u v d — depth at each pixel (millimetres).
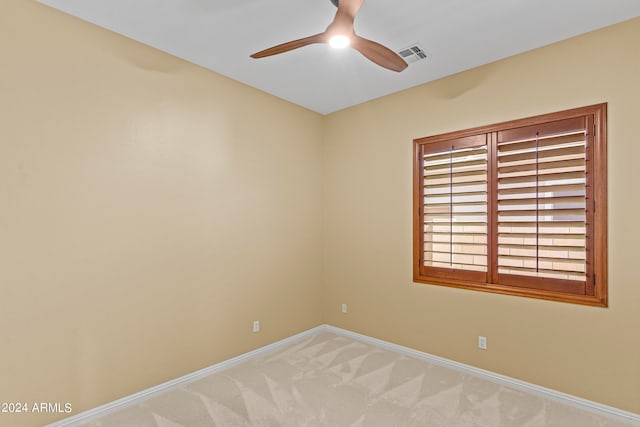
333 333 3857
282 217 3506
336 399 2416
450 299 2938
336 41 1747
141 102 2434
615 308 2180
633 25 2127
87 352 2162
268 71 2891
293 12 2072
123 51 2340
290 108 3605
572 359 2332
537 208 2500
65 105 2078
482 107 2764
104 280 2242
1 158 1861
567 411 2250
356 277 3660
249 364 3018
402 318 3264
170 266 2592
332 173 3918
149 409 2285
